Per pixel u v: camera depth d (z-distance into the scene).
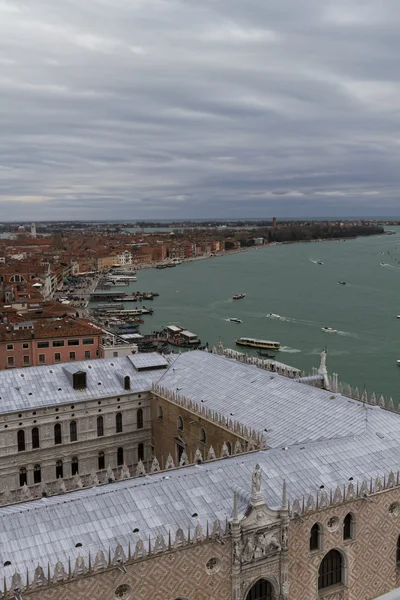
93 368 95.00
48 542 46.03
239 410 78.75
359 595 57.62
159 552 46.56
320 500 54.25
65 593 43.47
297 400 76.31
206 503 52.06
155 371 97.19
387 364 187.00
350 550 56.41
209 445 79.81
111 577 45.09
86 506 49.56
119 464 92.38
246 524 49.81
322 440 64.00
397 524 59.22
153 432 93.62
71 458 87.88
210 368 93.00
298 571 53.62
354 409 70.06
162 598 47.44
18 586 41.69
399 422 67.12
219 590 49.97
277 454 59.53
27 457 84.38
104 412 89.69
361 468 59.44
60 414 86.12
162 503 51.16
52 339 158.25
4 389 86.62
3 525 46.75
